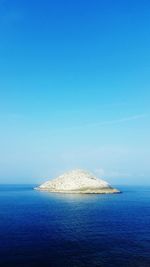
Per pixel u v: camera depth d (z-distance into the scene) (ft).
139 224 344.28
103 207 520.01
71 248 237.86
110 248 238.48
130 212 456.86
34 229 307.99
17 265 198.70
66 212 446.19
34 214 422.82
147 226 331.36
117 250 233.14
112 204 579.07
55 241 258.78
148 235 284.20
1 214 422.00
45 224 338.13
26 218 383.24
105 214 429.38
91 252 227.61
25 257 214.90
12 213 433.89
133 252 228.22
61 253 224.74
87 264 201.57
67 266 197.47
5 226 323.78
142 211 471.21
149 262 206.18
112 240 263.90
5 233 287.69
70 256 217.97
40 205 545.44
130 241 260.62
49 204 563.89
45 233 289.33
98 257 216.13
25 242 254.27
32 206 529.86
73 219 377.91
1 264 200.13
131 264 202.18
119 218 390.83
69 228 315.58
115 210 479.82
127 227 324.60
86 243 253.24
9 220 365.81
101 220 371.97
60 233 290.35
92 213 438.81
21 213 434.30
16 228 312.91
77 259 211.61
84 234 287.07
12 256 216.54
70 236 277.85
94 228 317.22
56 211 457.68
